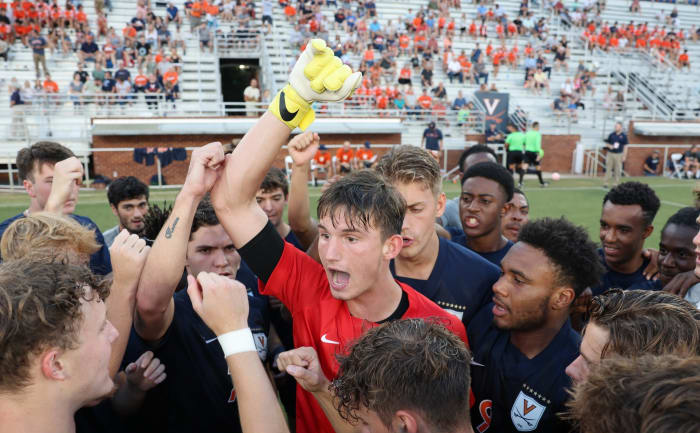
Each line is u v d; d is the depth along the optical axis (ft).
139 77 55.52
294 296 5.35
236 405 6.57
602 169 60.80
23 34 58.80
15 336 3.17
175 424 6.20
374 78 66.13
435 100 64.44
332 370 5.10
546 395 5.65
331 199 4.57
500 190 8.99
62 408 3.49
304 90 4.50
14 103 49.78
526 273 5.50
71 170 6.85
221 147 4.90
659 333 3.67
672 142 62.49
